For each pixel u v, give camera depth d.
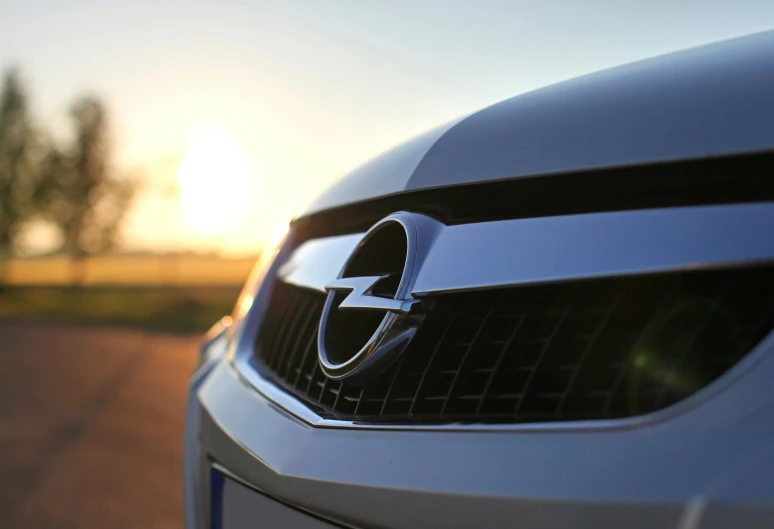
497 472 0.87
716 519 0.69
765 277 0.79
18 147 38.72
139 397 6.99
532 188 1.06
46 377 8.37
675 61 1.13
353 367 1.10
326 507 1.04
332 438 1.11
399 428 1.02
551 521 0.80
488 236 1.06
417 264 1.10
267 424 1.30
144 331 15.91
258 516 1.25
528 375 0.94
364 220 1.41
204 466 1.57
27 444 5.18
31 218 39.84
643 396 0.83
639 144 0.97
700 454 0.73
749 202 0.85
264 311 1.77
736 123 0.90
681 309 0.84
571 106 1.13
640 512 0.74
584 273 0.92
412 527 0.92
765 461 0.69
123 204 40.69
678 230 0.87
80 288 41.72
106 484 4.25
